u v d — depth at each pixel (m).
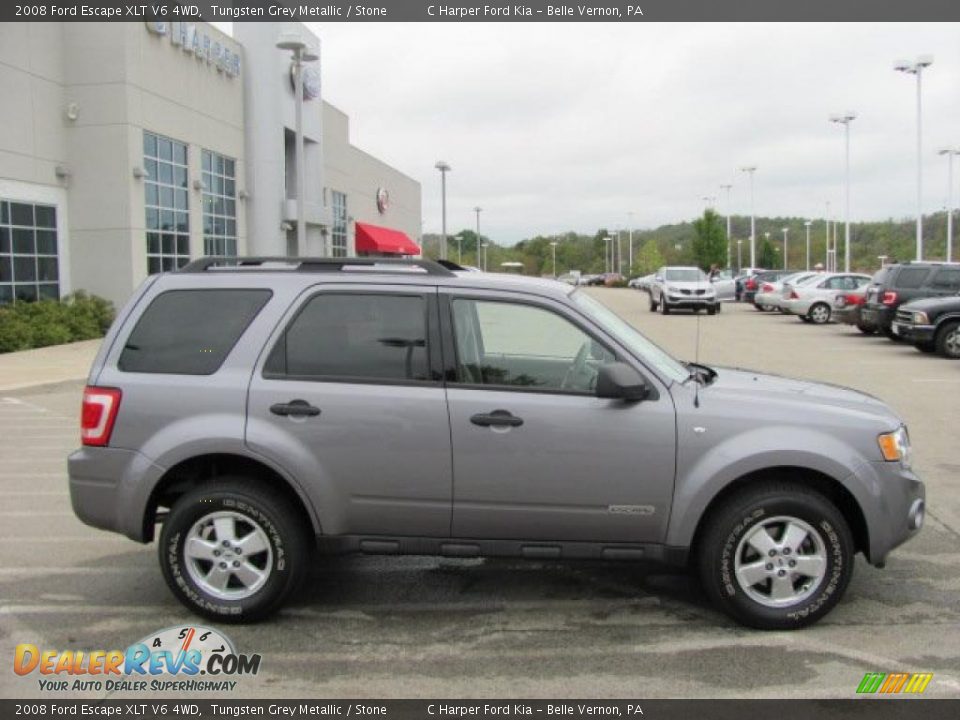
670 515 4.64
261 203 31.09
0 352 18.55
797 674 4.21
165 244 24.94
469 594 5.31
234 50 29.41
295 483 4.66
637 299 49.19
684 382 4.81
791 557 4.64
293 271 4.93
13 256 20.56
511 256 121.88
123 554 6.05
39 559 5.94
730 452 4.56
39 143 21.42
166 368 4.81
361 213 48.81
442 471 4.66
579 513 4.66
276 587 4.73
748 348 20.64
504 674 4.24
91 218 22.67
